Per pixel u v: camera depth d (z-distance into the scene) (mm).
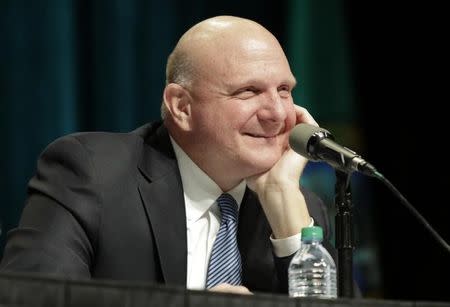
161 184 6664
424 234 11891
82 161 6602
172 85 6863
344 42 12078
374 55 12133
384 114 12133
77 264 6066
